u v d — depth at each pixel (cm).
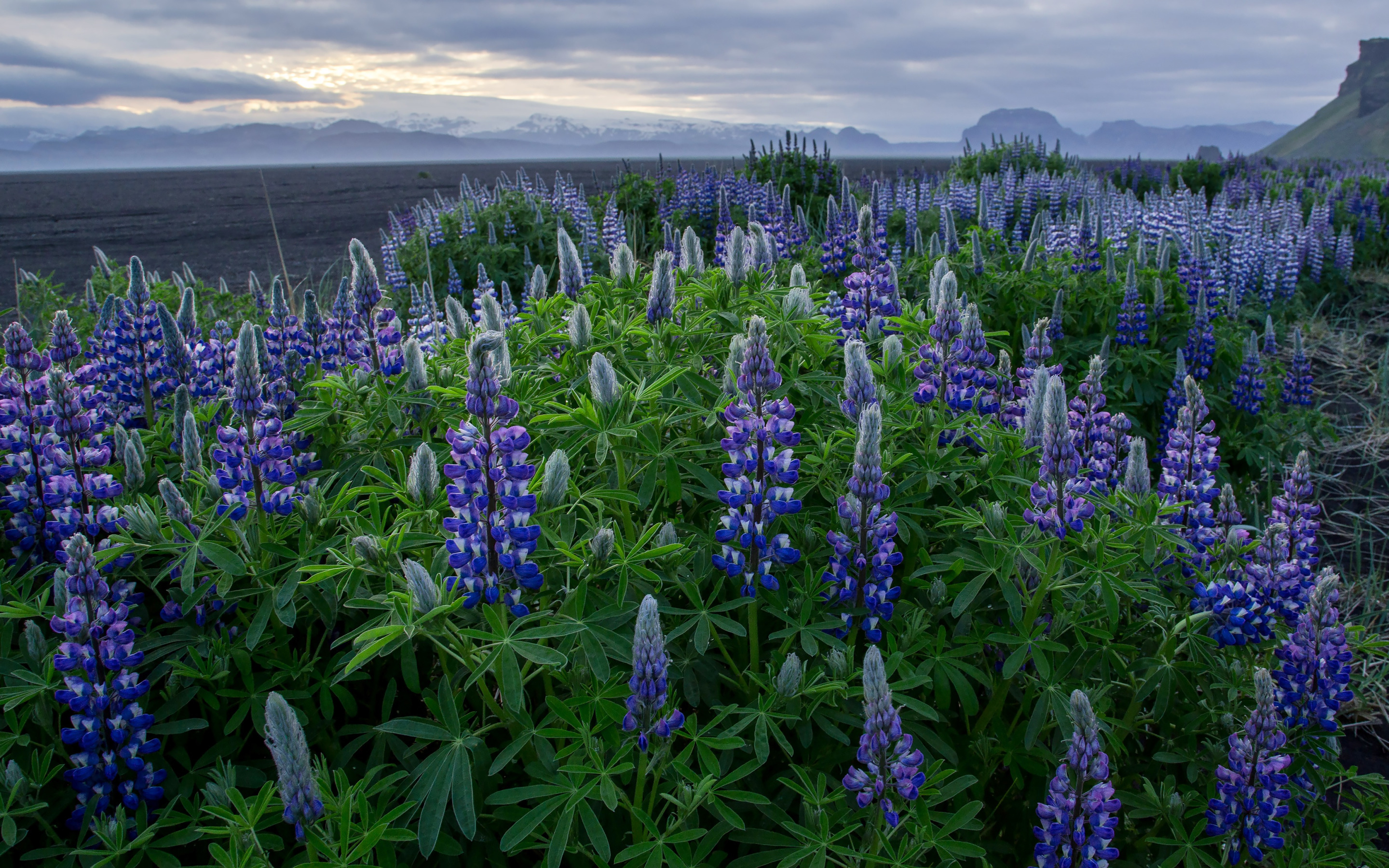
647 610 262
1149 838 347
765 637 369
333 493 416
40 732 332
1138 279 965
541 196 1672
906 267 989
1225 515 447
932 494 430
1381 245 2014
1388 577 730
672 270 457
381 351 459
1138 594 345
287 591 323
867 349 519
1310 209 2128
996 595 385
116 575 349
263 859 263
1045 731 366
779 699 311
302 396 494
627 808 293
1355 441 991
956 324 430
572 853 301
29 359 381
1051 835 293
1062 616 357
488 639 281
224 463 339
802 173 1716
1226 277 1379
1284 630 407
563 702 287
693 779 285
